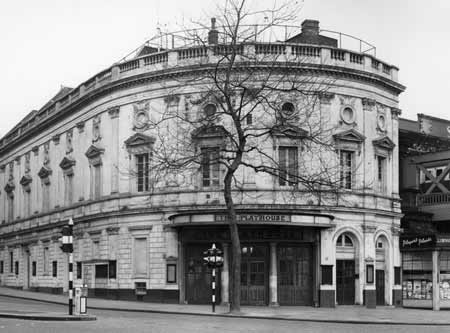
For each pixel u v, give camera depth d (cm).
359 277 4131
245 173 4016
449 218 4719
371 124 4300
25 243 6122
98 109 4731
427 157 4934
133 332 2067
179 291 4072
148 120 4191
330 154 4091
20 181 6338
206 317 2988
